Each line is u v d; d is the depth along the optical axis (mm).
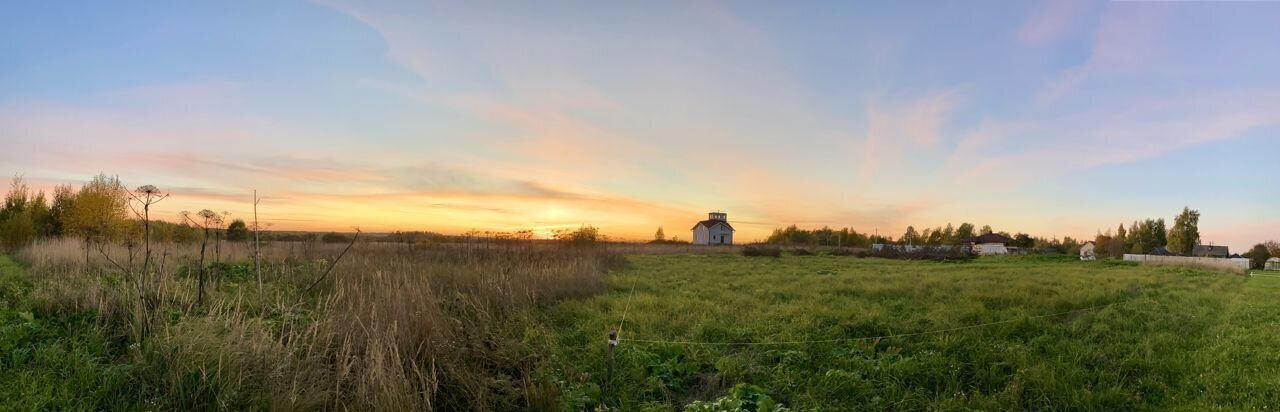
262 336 5051
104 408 4355
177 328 5176
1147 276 18266
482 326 6816
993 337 7379
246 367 4707
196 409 4422
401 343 5551
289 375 4793
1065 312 9344
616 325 7852
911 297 11305
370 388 4676
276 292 7980
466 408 5113
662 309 9211
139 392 4547
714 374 6004
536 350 6445
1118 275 18375
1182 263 30375
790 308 9336
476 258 14719
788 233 69750
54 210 22781
